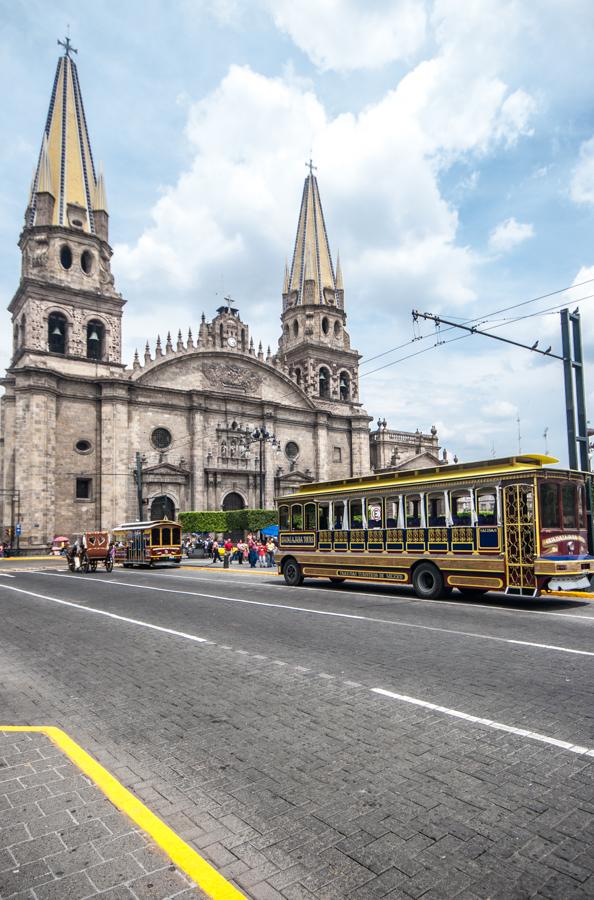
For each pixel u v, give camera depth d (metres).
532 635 12.79
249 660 10.82
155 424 55.59
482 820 5.10
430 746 6.71
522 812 5.22
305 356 70.56
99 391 52.88
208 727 7.50
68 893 4.18
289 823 5.10
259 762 6.39
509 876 4.32
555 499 17.36
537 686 8.84
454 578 18.80
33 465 48.00
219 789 5.77
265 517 52.09
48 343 52.06
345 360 73.25
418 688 8.86
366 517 22.02
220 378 60.69
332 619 15.04
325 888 4.21
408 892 4.16
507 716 7.60
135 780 6.03
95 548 35.59
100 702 8.69
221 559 45.69
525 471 17.28
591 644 11.80
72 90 57.72
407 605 17.78
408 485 20.58
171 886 4.25
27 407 48.75
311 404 67.75
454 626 13.95
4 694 9.25
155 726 7.60
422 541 19.89
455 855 4.59
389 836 4.86
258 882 4.30
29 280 50.84
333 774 6.04
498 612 16.28
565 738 6.86
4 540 50.91
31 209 55.12
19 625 15.45
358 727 7.35
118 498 51.94
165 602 19.17
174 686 9.36
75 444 51.41
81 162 56.62
